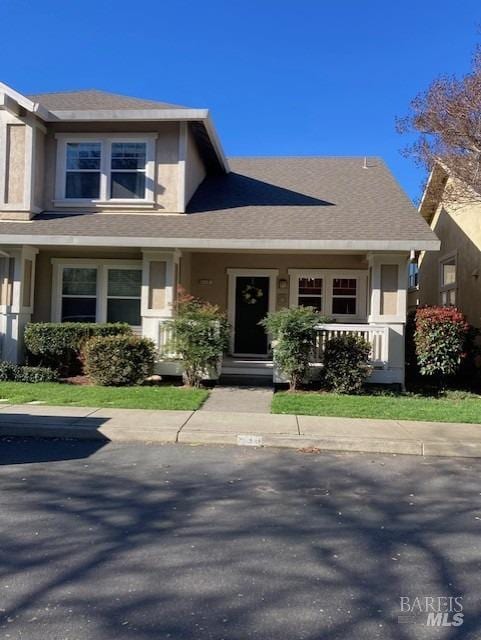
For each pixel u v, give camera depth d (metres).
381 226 13.30
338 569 4.07
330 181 16.70
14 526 4.79
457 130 11.78
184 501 5.55
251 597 3.62
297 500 5.68
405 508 5.49
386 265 12.99
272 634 3.19
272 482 6.29
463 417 9.48
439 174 13.99
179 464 6.97
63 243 13.03
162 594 3.63
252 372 13.41
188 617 3.36
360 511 5.38
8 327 13.61
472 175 12.02
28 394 10.91
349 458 7.46
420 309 13.40
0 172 13.99
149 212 14.34
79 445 7.91
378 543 4.58
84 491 5.80
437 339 12.28
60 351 13.24
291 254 15.48
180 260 14.27
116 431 8.26
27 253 14.02
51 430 8.34
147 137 14.36
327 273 15.60
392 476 6.64
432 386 13.45
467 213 16.06
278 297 15.69
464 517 5.25
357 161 18.44
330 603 3.57
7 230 13.38
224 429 8.39
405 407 10.34
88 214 14.36
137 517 5.06
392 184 16.36
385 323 12.93
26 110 13.87
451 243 17.62
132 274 14.68
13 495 5.63
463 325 12.38
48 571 3.94
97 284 14.67
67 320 14.73
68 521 4.93
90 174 14.53
